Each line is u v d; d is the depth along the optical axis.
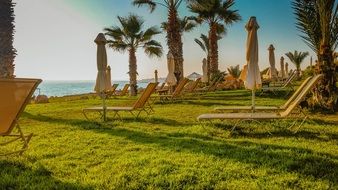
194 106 12.65
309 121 7.76
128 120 9.06
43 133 7.19
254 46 7.88
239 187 3.54
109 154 5.09
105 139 6.27
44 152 5.28
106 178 3.90
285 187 3.54
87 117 9.97
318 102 9.66
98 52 9.39
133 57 26.09
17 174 4.19
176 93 14.96
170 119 9.11
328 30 9.51
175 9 20.69
